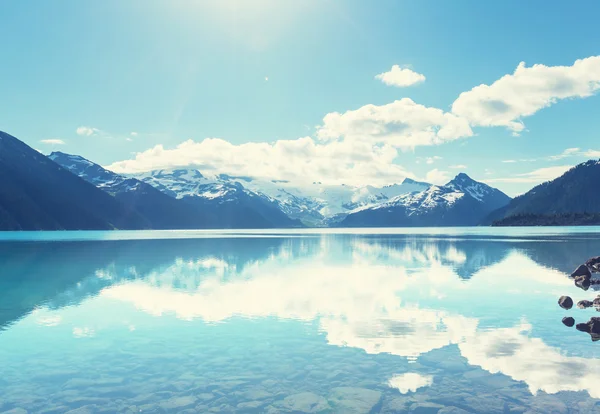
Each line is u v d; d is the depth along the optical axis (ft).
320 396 47.50
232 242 440.04
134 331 75.97
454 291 116.98
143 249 316.40
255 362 58.95
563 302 94.84
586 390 48.01
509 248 288.51
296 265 194.18
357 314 88.58
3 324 81.61
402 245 358.02
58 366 57.77
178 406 45.16
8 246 354.33
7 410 44.16
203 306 98.22
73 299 107.96
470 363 57.41
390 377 52.90
